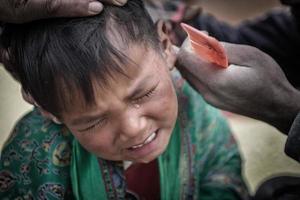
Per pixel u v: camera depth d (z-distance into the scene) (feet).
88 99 3.07
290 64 5.52
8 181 3.97
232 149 4.40
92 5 3.03
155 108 3.23
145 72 3.11
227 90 3.51
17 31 3.25
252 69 3.52
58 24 3.12
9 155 3.98
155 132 3.40
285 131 3.83
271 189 4.19
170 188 4.09
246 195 4.36
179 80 4.11
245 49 3.57
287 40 5.39
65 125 3.72
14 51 3.26
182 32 5.10
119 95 3.07
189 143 4.12
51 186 3.84
